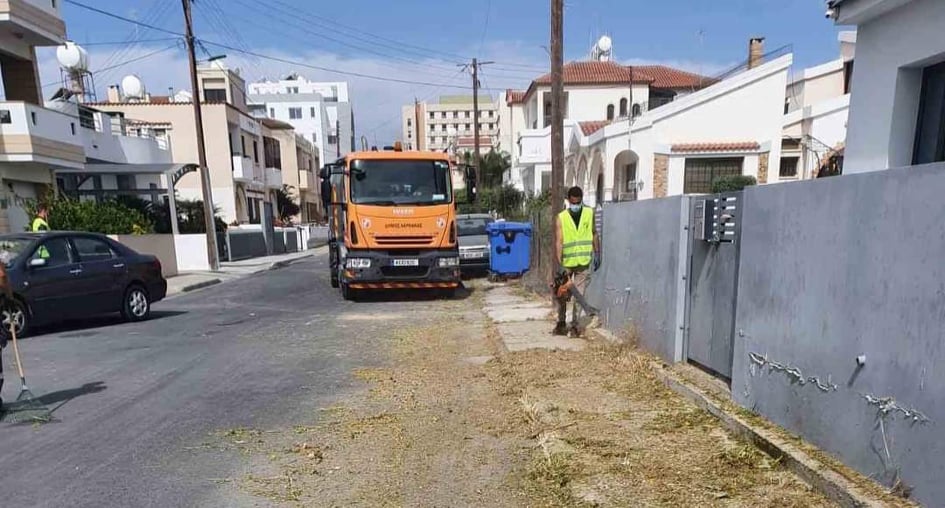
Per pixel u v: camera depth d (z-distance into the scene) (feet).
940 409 8.59
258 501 11.49
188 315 36.04
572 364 20.16
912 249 9.06
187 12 62.85
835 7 20.89
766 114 66.23
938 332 8.62
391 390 18.89
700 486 11.05
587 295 27.50
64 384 19.93
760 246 13.23
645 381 17.46
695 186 66.74
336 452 13.88
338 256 43.55
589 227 24.43
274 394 18.63
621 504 10.59
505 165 157.69
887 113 19.74
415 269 38.55
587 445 13.21
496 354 23.29
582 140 79.61
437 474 12.56
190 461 13.44
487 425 15.40
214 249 66.33
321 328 30.40
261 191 132.87
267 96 269.23
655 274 19.27
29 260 28.37
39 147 51.49
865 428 10.10
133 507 11.32
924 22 18.02
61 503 11.51
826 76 89.04
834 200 10.81
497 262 48.06
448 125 351.25
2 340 17.12
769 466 11.55
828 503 10.08
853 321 10.35
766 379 13.05
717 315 16.07
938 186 8.59
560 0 32.17
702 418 14.34
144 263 34.65
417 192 38.58
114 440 14.76
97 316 33.50
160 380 20.38
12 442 14.67
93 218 50.57
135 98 114.62
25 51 58.39
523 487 11.82
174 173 67.51
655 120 66.03
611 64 116.98
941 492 8.58
